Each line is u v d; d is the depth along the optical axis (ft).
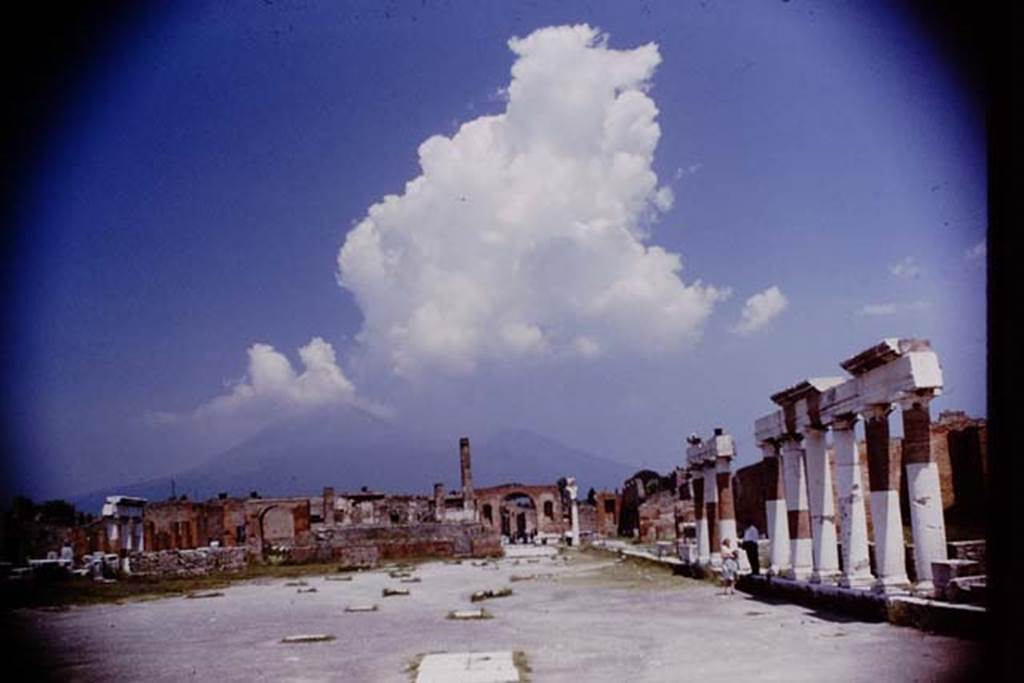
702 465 112.37
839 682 37.22
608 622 66.85
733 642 52.21
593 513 302.66
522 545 265.13
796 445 79.92
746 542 90.17
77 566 155.02
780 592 78.13
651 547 177.88
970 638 46.32
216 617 87.71
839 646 47.52
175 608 99.96
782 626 58.39
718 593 86.58
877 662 41.29
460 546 194.08
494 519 299.58
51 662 57.00
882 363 60.23
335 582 137.39
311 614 86.63
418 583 125.08
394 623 74.28
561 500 304.91
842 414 67.31
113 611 98.32
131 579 146.30
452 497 299.99
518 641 58.13
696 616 67.97
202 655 58.70
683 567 112.06
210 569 164.35
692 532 168.96
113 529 163.94
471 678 42.73
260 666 52.54
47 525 184.96
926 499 56.75
